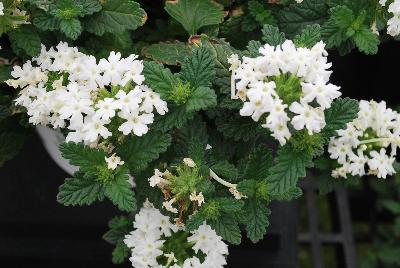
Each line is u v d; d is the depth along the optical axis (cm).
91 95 44
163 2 54
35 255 62
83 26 47
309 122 41
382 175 48
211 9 50
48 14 46
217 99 46
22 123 49
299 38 45
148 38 53
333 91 41
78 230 61
